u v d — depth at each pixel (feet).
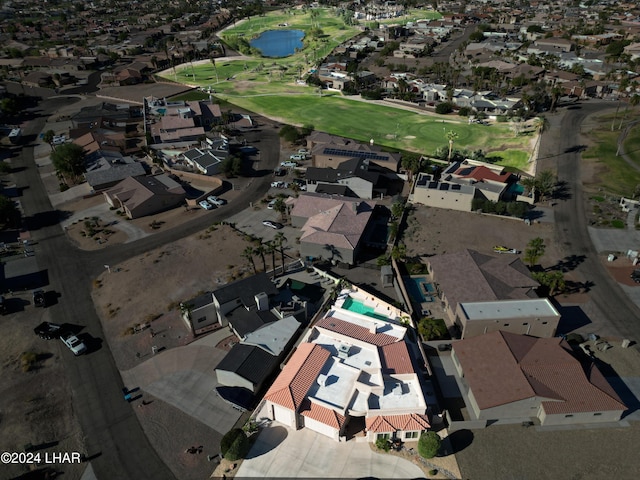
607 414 202.69
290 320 254.68
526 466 187.11
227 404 218.38
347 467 188.14
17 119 647.15
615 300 283.79
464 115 632.79
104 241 357.41
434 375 228.84
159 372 236.22
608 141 514.68
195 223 379.35
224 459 193.26
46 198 431.02
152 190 404.36
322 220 344.28
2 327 271.08
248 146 539.29
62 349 254.27
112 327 269.03
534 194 407.23
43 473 190.60
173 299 289.33
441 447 194.80
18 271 323.98
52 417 214.69
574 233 355.77
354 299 285.64
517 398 200.34
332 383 211.00
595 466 187.11
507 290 269.23
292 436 200.95
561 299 285.64
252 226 372.38
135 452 197.88
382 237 355.36
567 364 213.66
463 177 420.36
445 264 293.64
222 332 262.06
